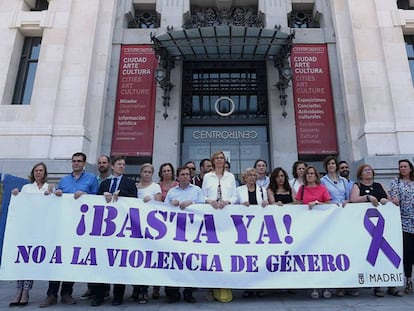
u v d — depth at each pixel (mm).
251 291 5227
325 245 4891
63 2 12289
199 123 12703
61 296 4906
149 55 12695
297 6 13695
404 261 5336
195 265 4719
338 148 11672
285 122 11930
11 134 10742
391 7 12062
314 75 12430
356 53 11648
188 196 5180
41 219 4809
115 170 5328
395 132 10703
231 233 4895
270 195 5449
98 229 4801
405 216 5406
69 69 11500
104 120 11984
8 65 11688
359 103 11406
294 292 5352
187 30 10992
